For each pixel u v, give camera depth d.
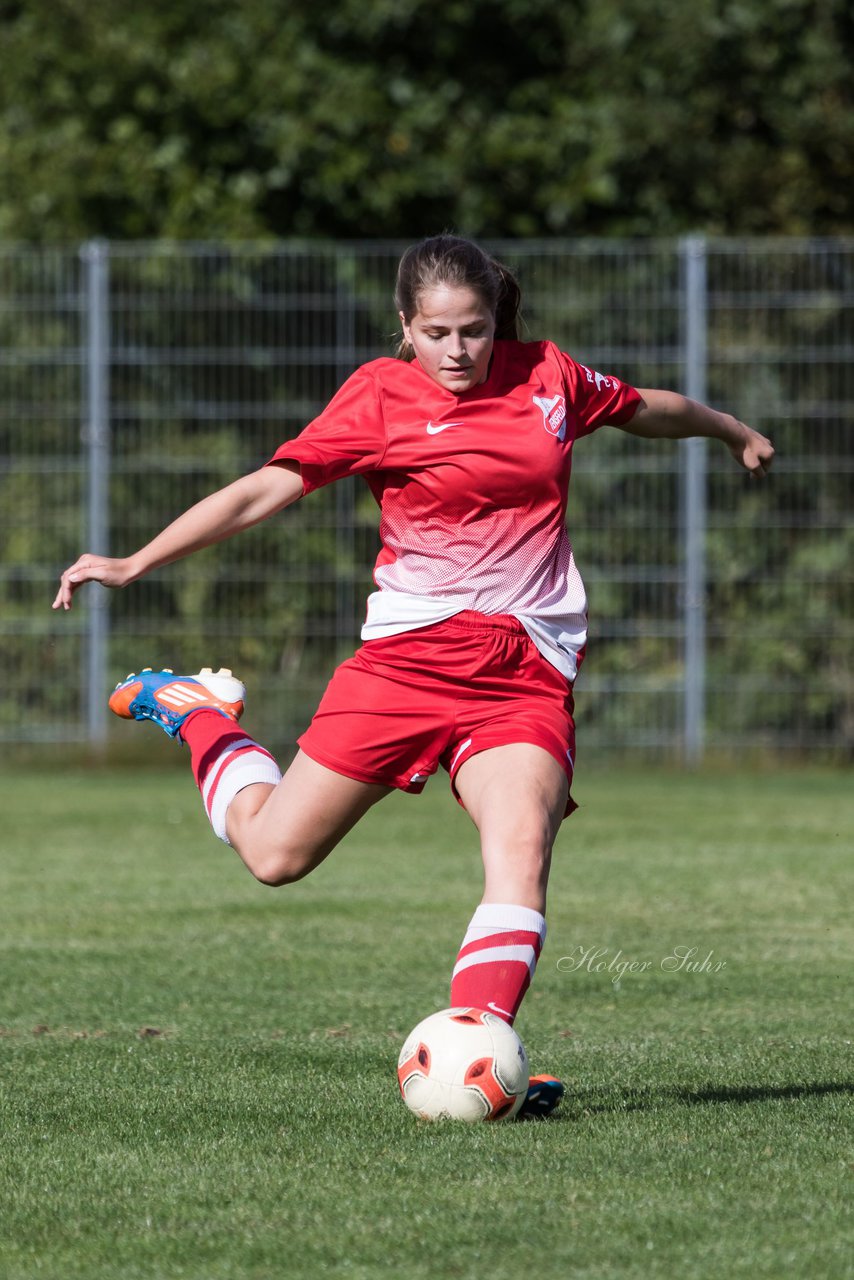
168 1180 11.21
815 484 41.59
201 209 47.31
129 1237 10.05
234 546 42.12
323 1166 11.44
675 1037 16.27
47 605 42.56
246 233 47.09
